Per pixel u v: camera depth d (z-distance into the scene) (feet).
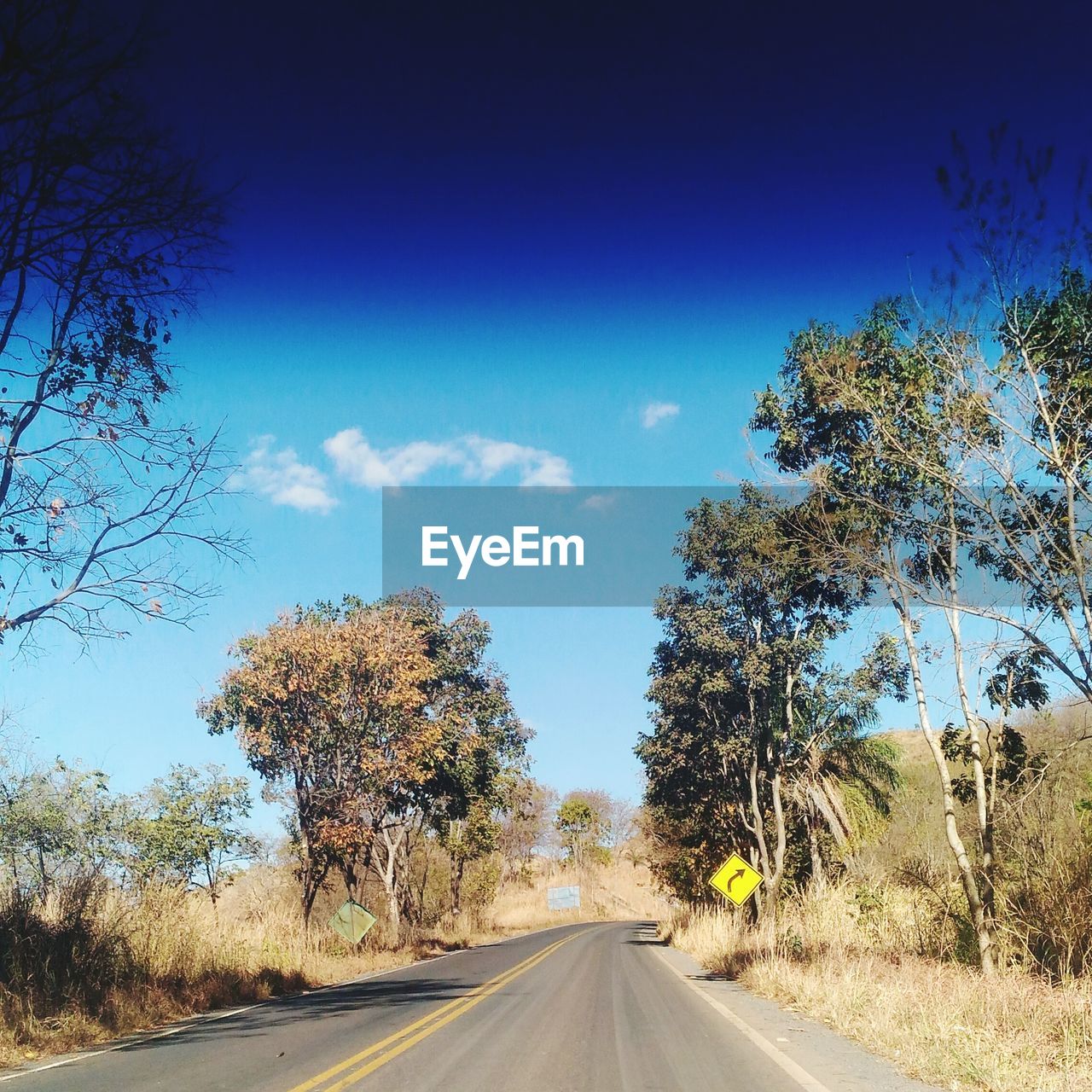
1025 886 53.98
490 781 131.13
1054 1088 27.66
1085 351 47.47
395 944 113.91
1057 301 47.57
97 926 52.34
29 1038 39.24
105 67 40.91
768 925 81.30
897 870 75.92
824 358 56.44
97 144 42.24
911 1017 39.91
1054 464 46.98
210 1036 43.01
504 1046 38.65
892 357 54.75
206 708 94.02
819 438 61.36
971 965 55.72
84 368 44.42
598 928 213.66
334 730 94.79
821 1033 41.65
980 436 50.29
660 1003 54.39
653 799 111.45
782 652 89.97
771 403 63.16
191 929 61.87
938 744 59.41
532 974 77.77
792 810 102.32
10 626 44.37
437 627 123.85
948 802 56.65
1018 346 48.14
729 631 94.79
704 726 99.25
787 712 94.07
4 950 45.29
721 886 80.12
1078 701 52.34
